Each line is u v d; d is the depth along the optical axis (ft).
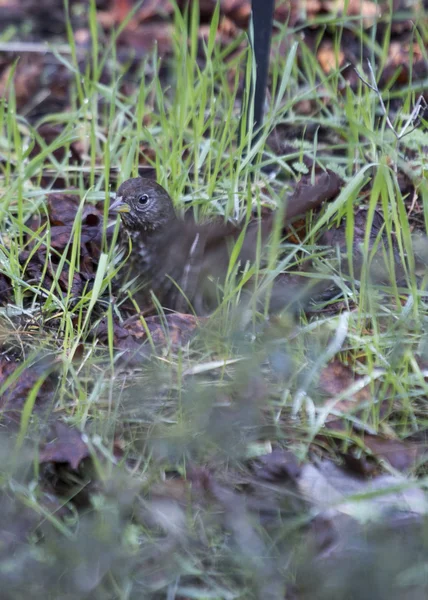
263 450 21.94
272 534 19.61
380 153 33.35
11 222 31.83
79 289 28.55
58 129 38.32
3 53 45.96
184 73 35.53
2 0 51.90
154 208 28.07
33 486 20.59
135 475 21.27
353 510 19.77
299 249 28.66
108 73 44.27
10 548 19.21
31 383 24.04
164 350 25.52
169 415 23.11
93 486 20.83
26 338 26.23
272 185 33.04
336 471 21.15
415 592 17.39
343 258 29.12
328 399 23.43
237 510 19.99
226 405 22.91
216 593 18.45
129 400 23.40
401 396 23.04
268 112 34.65
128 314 28.07
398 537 18.94
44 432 22.35
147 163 35.29
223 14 46.98
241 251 27.81
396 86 39.37
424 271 28.53
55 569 18.51
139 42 46.98
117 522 19.36
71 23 49.24
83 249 29.96
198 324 26.23
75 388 24.27
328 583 17.80
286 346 24.86
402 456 21.58
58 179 34.86
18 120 40.75
